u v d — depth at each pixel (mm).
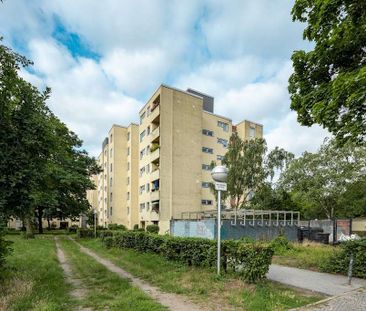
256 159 24859
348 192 27281
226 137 39625
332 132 8523
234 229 19141
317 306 5664
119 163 46500
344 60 8672
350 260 8109
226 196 24688
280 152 25734
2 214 6812
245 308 5621
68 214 37188
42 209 35906
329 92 7973
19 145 6973
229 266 8383
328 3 7422
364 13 7035
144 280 8352
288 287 7375
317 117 7840
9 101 7316
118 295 6715
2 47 7051
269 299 6129
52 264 11086
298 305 5797
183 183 32906
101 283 8078
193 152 34312
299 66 9430
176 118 33469
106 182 53562
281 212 21844
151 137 35125
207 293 6652
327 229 23672
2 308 5418
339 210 29500
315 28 8289
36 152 7566
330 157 26766
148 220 34875
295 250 14039
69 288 7520
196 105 35344
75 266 11266
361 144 8664
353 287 7457
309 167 27719
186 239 10375
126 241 16125
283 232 19562
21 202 6992
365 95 6426
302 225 24109
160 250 12062
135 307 5668
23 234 28688
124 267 10680
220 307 5711
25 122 7113
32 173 7070
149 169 35500
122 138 47312
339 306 5664
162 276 8492
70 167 32344
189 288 7043
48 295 6363
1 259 8211
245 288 6926
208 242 9289
